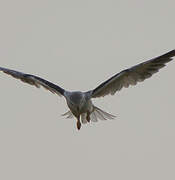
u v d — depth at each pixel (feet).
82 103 60.44
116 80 60.75
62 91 61.36
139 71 60.64
